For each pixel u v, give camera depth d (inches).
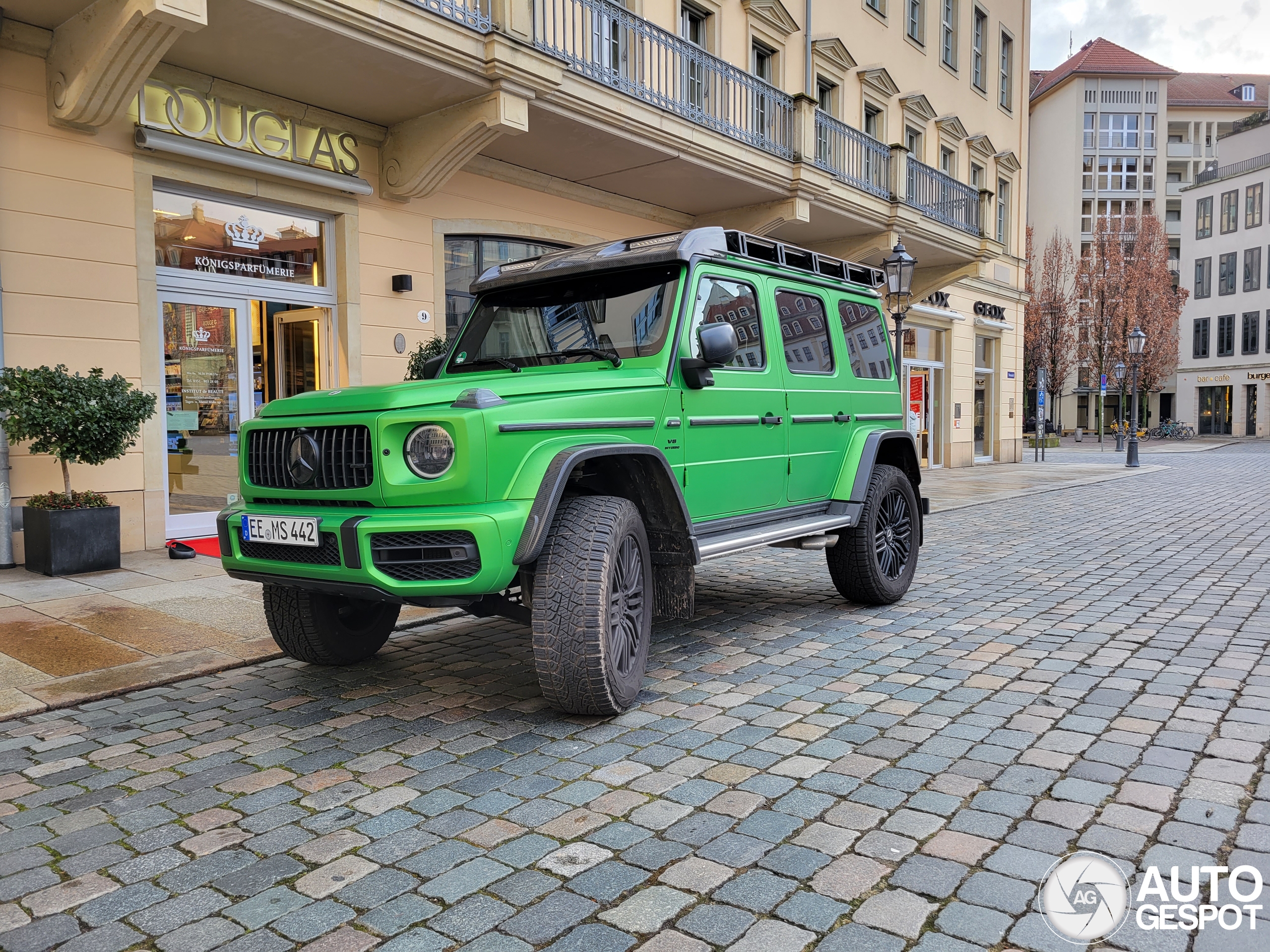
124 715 164.6
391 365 423.5
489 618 243.1
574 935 90.4
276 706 168.2
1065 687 171.9
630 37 487.5
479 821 117.6
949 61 916.6
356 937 91.0
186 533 357.7
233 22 305.3
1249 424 2198.6
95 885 102.7
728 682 177.9
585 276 194.9
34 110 302.7
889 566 250.1
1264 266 2130.9
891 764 134.2
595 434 159.0
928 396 904.3
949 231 733.9
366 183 399.5
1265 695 164.9
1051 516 490.3
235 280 370.9
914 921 92.0
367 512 143.2
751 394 199.5
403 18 330.6
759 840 110.3
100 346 320.5
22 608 242.2
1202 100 2792.8
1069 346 2084.2
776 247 220.4
